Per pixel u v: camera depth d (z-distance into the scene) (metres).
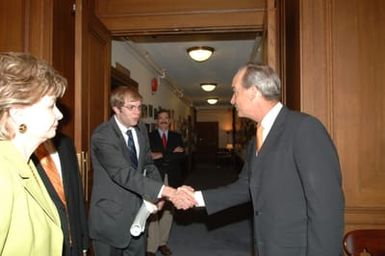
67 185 1.45
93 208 1.98
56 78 1.01
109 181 1.99
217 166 14.04
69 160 1.52
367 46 1.95
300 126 1.32
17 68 0.93
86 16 2.18
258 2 2.54
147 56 5.20
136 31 2.66
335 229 1.20
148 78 5.89
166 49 4.89
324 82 1.95
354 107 1.95
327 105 1.95
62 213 1.37
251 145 1.71
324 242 1.19
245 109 1.46
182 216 4.96
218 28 2.59
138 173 1.96
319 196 1.20
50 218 0.98
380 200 1.93
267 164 1.37
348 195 1.95
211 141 15.88
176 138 4.19
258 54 4.80
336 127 1.95
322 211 1.20
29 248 0.86
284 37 2.33
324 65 1.95
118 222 1.95
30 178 0.94
